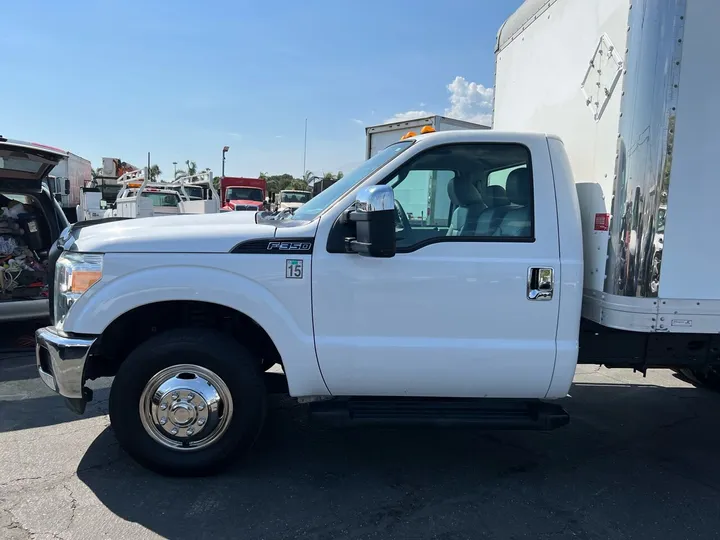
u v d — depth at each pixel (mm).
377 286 3131
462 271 3129
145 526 2836
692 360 3486
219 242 3148
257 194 26109
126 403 3193
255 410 3256
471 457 3811
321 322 3154
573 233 3205
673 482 3518
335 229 3148
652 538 2879
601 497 3297
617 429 4418
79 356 3115
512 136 3262
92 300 3127
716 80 2990
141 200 15727
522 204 3238
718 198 3049
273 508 3049
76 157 19641
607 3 3268
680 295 3070
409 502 3166
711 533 2938
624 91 3055
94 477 3314
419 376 3189
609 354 3496
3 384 4957
